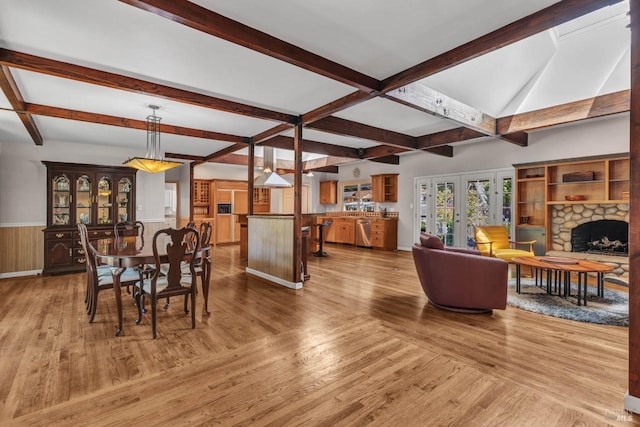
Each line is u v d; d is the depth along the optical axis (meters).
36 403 1.83
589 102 4.11
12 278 5.03
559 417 1.71
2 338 2.72
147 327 2.99
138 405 1.82
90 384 2.03
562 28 3.48
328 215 10.45
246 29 2.26
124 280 3.13
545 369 2.21
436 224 7.53
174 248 2.90
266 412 1.77
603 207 5.00
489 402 1.85
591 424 1.66
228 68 2.91
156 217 6.54
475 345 2.60
